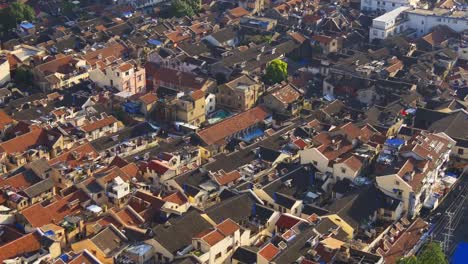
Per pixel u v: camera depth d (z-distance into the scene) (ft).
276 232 472.85
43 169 535.19
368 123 628.28
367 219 483.10
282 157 570.05
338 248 415.85
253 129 652.89
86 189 503.20
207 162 565.94
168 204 491.72
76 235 472.03
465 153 575.79
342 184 525.34
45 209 480.64
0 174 561.84
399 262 414.21
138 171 543.39
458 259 451.12
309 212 490.08
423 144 544.62
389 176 501.97
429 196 524.52
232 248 444.55
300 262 408.67
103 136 616.80
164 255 435.12
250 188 518.78
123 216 472.85
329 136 582.76
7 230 461.78
